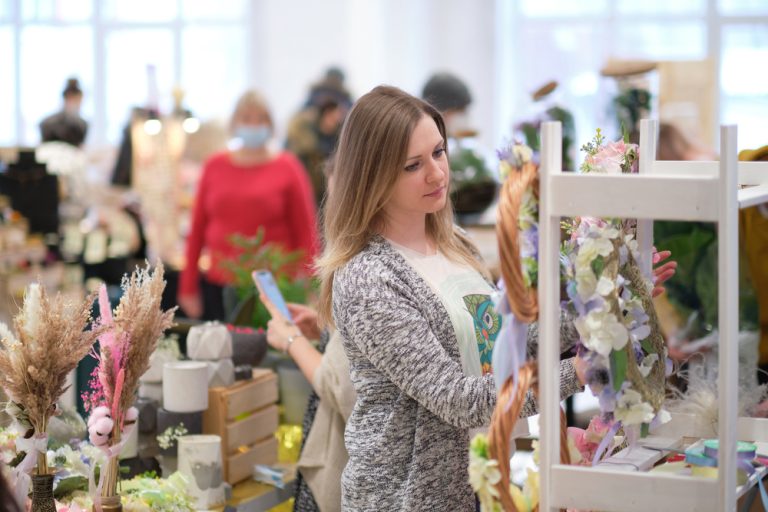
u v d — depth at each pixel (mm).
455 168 4863
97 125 10055
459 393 1969
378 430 2100
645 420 1809
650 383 1925
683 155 4848
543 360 1740
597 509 1742
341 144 2178
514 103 8938
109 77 10016
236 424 2725
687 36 8516
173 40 9836
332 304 2238
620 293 1897
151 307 2158
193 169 7281
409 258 2182
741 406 2281
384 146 2092
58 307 2072
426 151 2100
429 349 2014
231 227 5273
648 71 4586
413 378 2002
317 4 9352
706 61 5133
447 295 2158
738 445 1977
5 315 5273
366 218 2131
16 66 10172
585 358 1798
